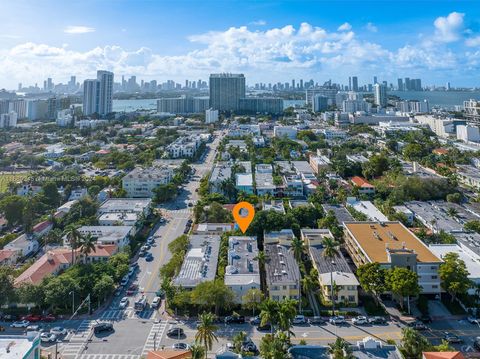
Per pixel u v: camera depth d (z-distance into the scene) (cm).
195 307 14812
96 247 19000
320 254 17825
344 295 15188
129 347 12794
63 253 18362
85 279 15412
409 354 11162
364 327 13750
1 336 11200
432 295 15662
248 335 13275
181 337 13275
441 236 19888
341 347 10275
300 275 16088
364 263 16800
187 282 15600
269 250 18325
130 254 19400
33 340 10962
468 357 12119
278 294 15162
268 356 10450
